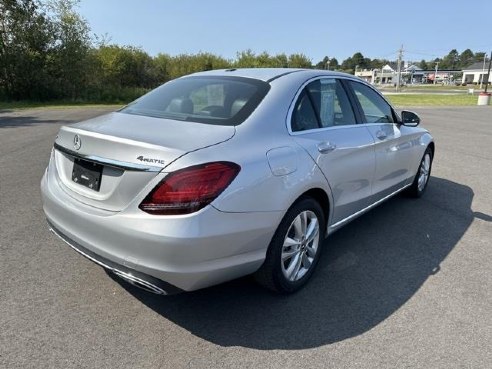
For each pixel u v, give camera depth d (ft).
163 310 9.57
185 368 7.74
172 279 7.76
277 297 10.23
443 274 11.55
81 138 8.89
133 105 11.44
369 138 12.81
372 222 15.49
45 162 24.13
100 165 8.52
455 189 20.26
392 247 13.29
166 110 10.48
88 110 67.26
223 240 7.98
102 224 8.19
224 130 8.91
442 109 79.61
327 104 11.75
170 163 7.66
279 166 9.06
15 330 8.65
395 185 15.52
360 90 13.65
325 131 11.15
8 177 20.56
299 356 8.14
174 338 8.60
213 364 7.86
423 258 12.53
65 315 9.24
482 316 9.56
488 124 50.90
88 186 8.84
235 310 9.66
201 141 8.29
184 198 7.54
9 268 11.23
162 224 7.54
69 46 100.99
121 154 8.11
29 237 13.24
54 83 100.63
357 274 11.47
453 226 15.17
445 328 9.09
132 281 8.11
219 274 8.21
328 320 9.34
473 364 7.97
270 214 8.79
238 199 8.11
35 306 9.53
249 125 9.27
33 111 63.77
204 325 9.07
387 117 14.96
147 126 9.15
